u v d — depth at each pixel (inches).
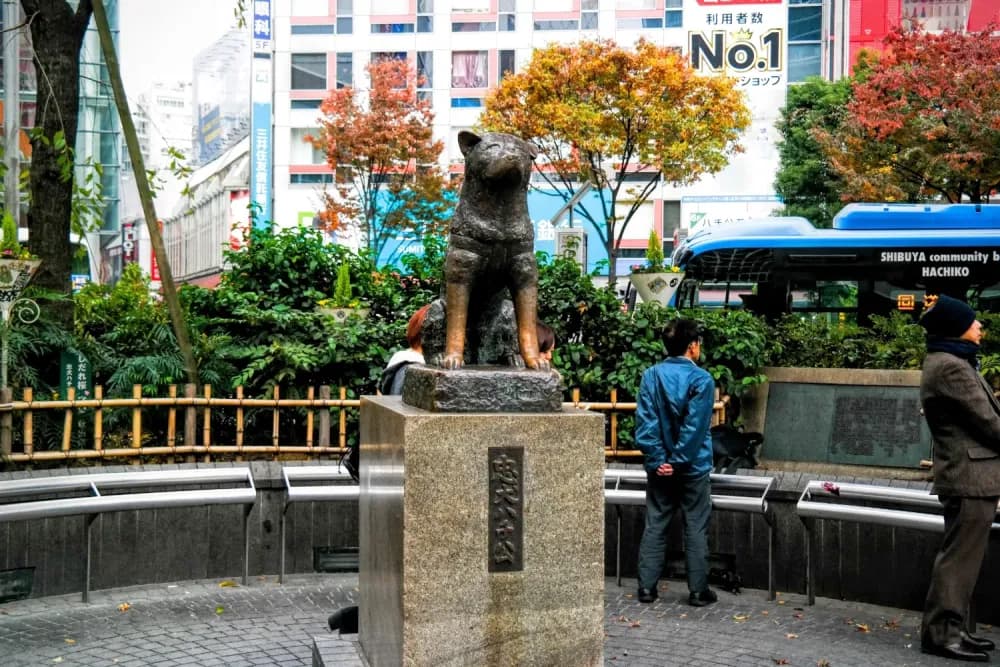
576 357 380.5
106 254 1777.8
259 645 237.9
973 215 661.3
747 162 1599.4
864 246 665.0
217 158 1903.3
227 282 436.8
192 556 296.4
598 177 1067.3
